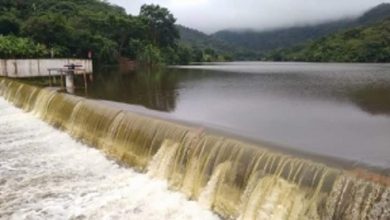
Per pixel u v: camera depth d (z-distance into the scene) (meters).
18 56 51.97
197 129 14.75
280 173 11.05
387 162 12.33
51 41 65.25
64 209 12.65
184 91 36.69
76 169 16.42
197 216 12.10
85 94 30.64
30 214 12.32
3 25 66.69
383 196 8.77
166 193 13.75
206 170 13.15
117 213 12.34
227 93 35.78
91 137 20.00
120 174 15.77
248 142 13.19
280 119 21.67
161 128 15.88
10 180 15.12
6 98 34.41
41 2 103.25
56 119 24.08
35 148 19.36
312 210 10.02
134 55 94.88
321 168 10.30
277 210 10.77
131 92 34.25
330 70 83.94
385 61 128.75
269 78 58.31
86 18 89.69
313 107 27.00
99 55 75.75
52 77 45.50
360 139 16.39
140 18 104.94
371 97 33.47
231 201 12.07
